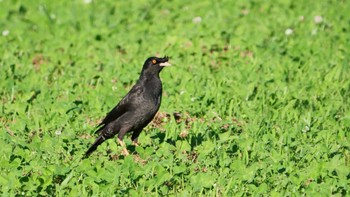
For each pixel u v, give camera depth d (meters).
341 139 13.11
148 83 12.88
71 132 13.32
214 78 16.48
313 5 22.39
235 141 12.86
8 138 13.05
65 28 20.98
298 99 14.99
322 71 16.98
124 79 16.45
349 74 17.00
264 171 11.69
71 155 12.63
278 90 15.72
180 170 11.49
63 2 23.64
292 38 19.55
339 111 14.85
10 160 12.20
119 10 22.69
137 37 19.88
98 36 19.97
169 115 14.63
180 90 15.66
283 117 14.27
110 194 10.98
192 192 11.16
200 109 14.62
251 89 15.59
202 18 21.52
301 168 12.05
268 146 12.73
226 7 22.31
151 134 13.45
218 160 12.13
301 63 17.59
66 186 11.38
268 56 18.16
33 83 16.56
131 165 11.48
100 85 16.17
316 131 13.49
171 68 17.00
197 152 12.63
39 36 20.50
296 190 11.20
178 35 19.84
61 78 16.95
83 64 18.02
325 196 10.76
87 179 11.28
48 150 12.55
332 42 19.09
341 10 21.73
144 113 12.80
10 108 14.91
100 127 13.68
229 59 17.97
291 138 13.08
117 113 12.80
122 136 12.79
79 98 15.64
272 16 21.42
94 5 23.16
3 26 21.55
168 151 12.28
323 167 11.53
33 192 11.15
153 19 21.56
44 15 21.98
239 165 11.62
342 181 11.23
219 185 11.30
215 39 19.28
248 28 20.41
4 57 18.38
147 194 11.09
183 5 22.95
